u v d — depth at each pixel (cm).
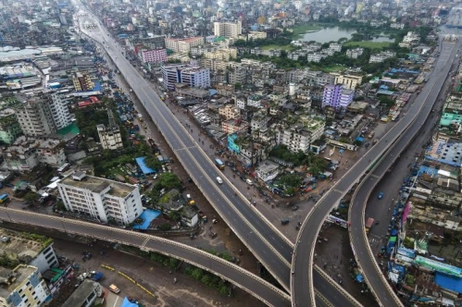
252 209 16125
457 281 11675
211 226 16100
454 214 13588
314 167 19300
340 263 14162
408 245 12750
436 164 17500
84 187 15638
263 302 11975
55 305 11800
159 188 18662
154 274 13838
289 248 13600
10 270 10994
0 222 16562
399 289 12131
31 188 18575
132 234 14838
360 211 16288
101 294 12588
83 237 15550
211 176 18988
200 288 13200
